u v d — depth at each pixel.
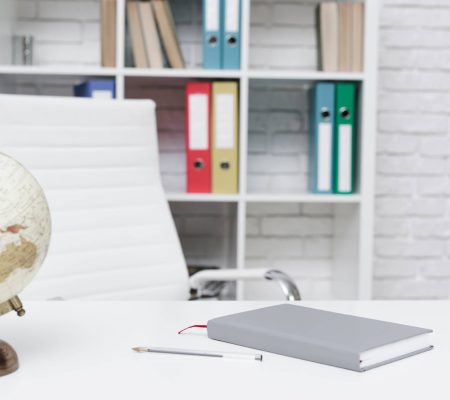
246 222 3.10
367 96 2.69
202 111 2.67
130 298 1.92
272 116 3.08
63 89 2.99
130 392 0.79
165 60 2.75
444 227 3.14
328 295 3.07
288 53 3.07
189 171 2.69
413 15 3.08
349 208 2.84
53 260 1.82
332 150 2.76
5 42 2.71
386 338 0.93
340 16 2.73
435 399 0.77
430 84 3.10
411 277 3.15
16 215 0.87
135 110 2.03
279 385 0.82
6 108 1.82
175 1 3.00
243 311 1.20
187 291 2.00
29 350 0.96
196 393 0.79
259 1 3.05
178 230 3.08
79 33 2.99
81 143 1.92
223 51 2.66
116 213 1.95
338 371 0.87
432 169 3.12
